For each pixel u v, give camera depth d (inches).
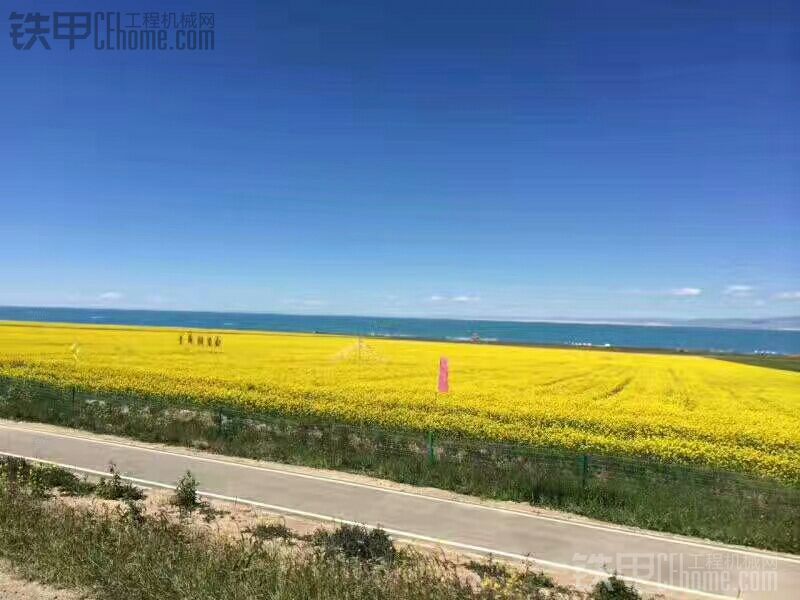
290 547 303.3
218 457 528.7
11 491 325.1
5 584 235.5
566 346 3147.1
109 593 228.7
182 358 1278.3
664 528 378.6
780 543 353.7
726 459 559.8
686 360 2047.2
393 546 312.0
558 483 438.6
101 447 552.1
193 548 260.7
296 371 1098.1
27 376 901.8
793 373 1571.1
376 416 684.1
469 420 670.5
